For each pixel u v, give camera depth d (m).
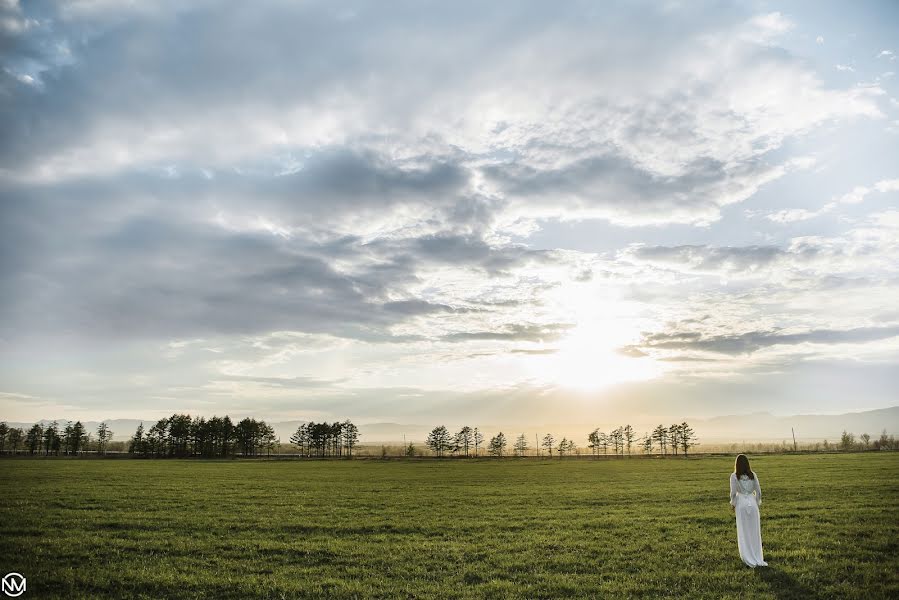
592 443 187.88
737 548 19.98
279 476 64.69
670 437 180.25
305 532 25.09
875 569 16.66
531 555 19.72
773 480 44.56
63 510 31.66
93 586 16.45
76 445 170.25
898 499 30.67
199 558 19.95
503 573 17.34
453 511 31.38
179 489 45.47
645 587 15.47
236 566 18.73
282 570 18.14
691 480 50.44
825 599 14.20
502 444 179.75
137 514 30.03
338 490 45.00
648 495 37.81
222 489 45.66
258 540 23.03
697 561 18.31
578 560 18.88
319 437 190.25
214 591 15.98
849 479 43.19
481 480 56.88
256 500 37.16
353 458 144.75
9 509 32.00
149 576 17.36
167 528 25.95
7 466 86.00
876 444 136.50
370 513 30.78
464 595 15.19
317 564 19.11
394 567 18.28
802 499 32.12
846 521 24.33
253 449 183.12
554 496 38.62
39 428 168.75
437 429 183.50
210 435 175.62
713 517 26.77
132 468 83.06
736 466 18.33
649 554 19.45
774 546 20.14
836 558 18.17
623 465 87.31
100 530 25.23
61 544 21.95
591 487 45.50
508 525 26.05
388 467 91.00
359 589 15.77
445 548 21.05
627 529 24.25
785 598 14.31
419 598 15.03
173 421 172.00
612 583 15.98
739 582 15.72
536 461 116.81
